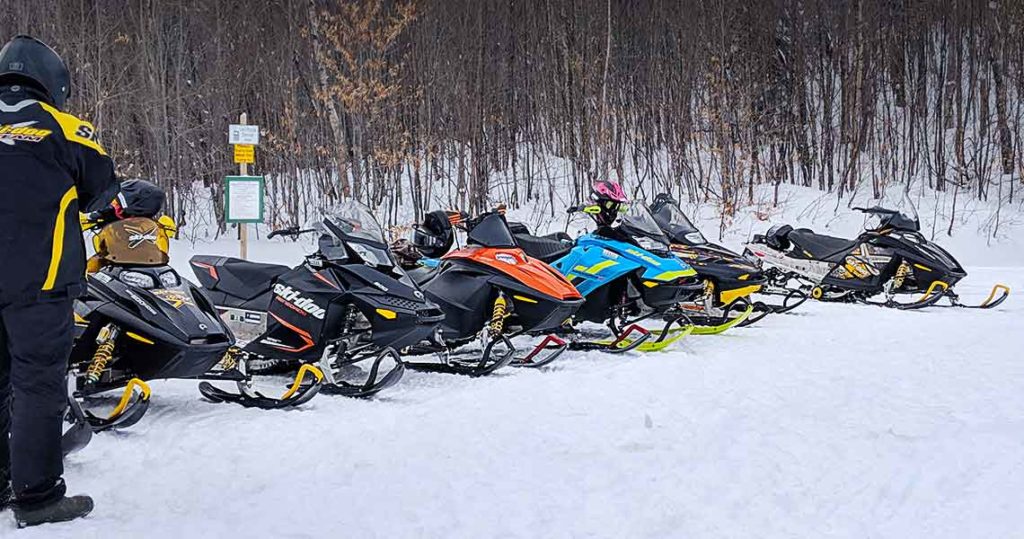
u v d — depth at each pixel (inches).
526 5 913.5
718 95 872.3
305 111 770.8
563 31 903.1
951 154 1051.3
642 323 361.4
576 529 124.6
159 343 190.7
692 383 233.8
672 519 128.3
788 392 219.9
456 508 133.5
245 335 251.3
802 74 976.3
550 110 919.7
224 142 737.6
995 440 171.6
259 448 169.3
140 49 701.3
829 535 122.6
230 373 217.9
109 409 197.9
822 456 161.8
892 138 1009.5
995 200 938.7
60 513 127.1
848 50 975.0
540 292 261.6
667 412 198.1
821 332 340.8
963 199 915.4
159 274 202.2
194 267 268.4
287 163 765.9
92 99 662.5
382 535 122.1
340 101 738.2
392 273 239.8
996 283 530.0
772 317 393.4
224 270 262.4
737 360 273.4
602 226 313.9
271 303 240.1
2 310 125.5
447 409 204.4
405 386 237.6
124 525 125.9
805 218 841.5
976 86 1022.4
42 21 657.6
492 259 269.0
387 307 225.1
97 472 152.8
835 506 135.0
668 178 898.7
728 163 875.4
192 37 765.3
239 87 767.1
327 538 120.9
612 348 293.0
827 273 450.9
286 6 767.7
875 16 981.8
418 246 304.0
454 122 815.1
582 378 243.4
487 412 200.1
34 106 131.3
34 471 125.9
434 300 271.4
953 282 426.3
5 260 124.0
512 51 916.0
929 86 1132.5
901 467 154.9
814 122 982.4
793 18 979.3
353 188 778.8
